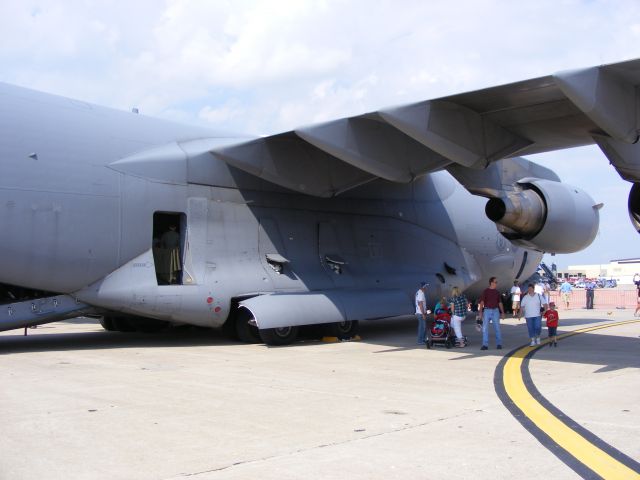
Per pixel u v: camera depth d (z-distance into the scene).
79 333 16.55
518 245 14.92
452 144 11.24
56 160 11.79
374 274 15.91
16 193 11.27
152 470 4.64
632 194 12.55
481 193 13.75
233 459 4.91
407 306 15.65
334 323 14.27
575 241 14.87
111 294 12.26
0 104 11.58
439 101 10.93
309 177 13.73
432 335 12.90
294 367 9.98
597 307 30.56
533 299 13.05
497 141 12.03
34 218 11.42
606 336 15.30
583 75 9.39
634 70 9.59
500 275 19.53
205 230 13.46
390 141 12.03
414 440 5.45
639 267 94.00
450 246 18.00
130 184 12.55
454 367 10.00
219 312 13.28
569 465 4.72
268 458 4.93
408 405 6.96
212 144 14.08
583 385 8.23
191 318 13.10
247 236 14.04
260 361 10.74
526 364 10.32
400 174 12.31
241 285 13.53
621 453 5.04
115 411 6.62
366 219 16.34
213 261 13.41
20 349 12.40
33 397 7.36
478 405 6.96
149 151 13.10
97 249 12.09
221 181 13.83
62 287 11.95
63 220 11.73
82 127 12.41
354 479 4.41
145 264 12.66
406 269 16.72
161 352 11.98
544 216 14.38
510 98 10.80
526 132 12.36
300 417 6.37
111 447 5.26
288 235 14.73
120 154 12.64
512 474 4.52
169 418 6.32
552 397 7.41
